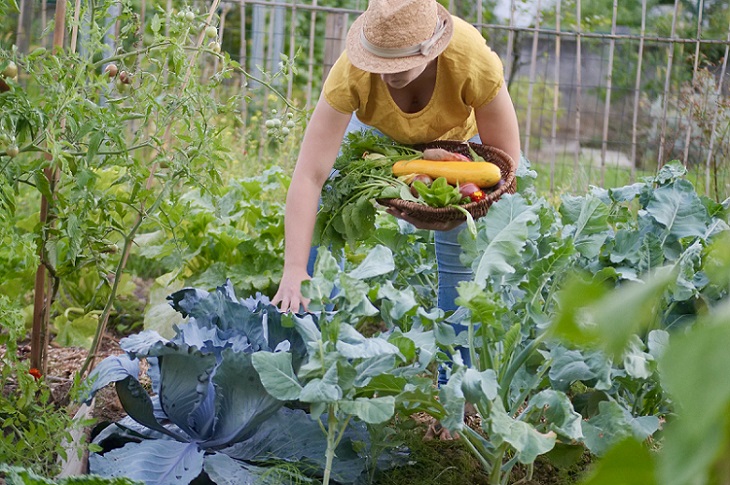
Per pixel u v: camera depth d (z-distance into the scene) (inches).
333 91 111.2
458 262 125.8
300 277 111.7
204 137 115.0
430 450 114.9
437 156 118.6
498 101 115.0
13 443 109.9
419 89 115.1
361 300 90.7
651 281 19.7
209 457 95.6
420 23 103.9
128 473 92.3
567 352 99.0
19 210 194.5
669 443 19.1
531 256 109.8
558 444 101.9
